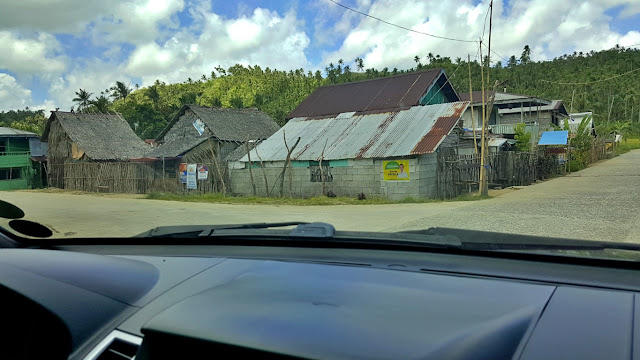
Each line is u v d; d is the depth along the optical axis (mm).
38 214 8383
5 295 1346
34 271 1507
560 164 24844
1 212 2258
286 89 92938
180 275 1558
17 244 2088
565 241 1670
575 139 29703
